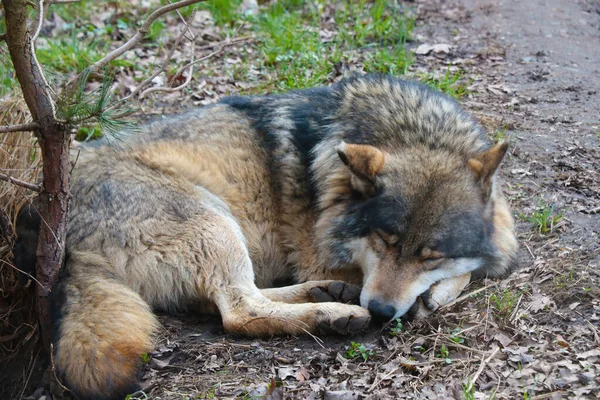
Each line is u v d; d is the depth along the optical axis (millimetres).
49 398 6895
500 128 11422
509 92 12781
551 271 7852
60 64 13297
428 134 7941
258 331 7387
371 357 6875
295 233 8398
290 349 7141
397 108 8242
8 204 7645
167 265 7645
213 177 8234
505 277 8062
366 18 15781
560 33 15406
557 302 7336
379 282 7176
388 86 8539
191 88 12953
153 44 14570
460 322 7242
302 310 7293
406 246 7160
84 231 7551
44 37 14555
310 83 12750
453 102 8703
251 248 8375
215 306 7871
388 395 6242
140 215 7695
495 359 6582
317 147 8367
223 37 14984
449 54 14570
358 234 7555
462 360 6633
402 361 6648
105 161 8055
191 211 7797
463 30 15703
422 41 15109
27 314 7785
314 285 7930
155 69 13531
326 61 13367
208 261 7637
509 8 16641
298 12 16172
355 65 13656
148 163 8047
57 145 6270
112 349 6328
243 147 8602
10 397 7273
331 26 15617
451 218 7242
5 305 7785
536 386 6109
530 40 15125
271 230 8500
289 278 8703
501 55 14484
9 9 5637
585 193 9562
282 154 8539
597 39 15148
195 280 7664
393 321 7316
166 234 7664
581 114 11891
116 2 16156
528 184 9867
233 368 6867
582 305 7211
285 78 13117
